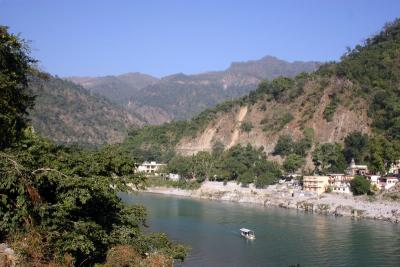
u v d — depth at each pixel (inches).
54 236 975.6
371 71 7736.2
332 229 3614.7
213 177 6879.9
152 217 4050.2
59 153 1221.1
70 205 1026.7
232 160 6948.8
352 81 7795.3
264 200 5644.7
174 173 7455.7
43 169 1040.2
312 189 5595.5
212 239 3100.4
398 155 5698.8
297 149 7234.3
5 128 1087.0
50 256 972.6
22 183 964.0
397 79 7421.3
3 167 960.9
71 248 989.8
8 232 970.7
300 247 2918.3
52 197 1082.7
